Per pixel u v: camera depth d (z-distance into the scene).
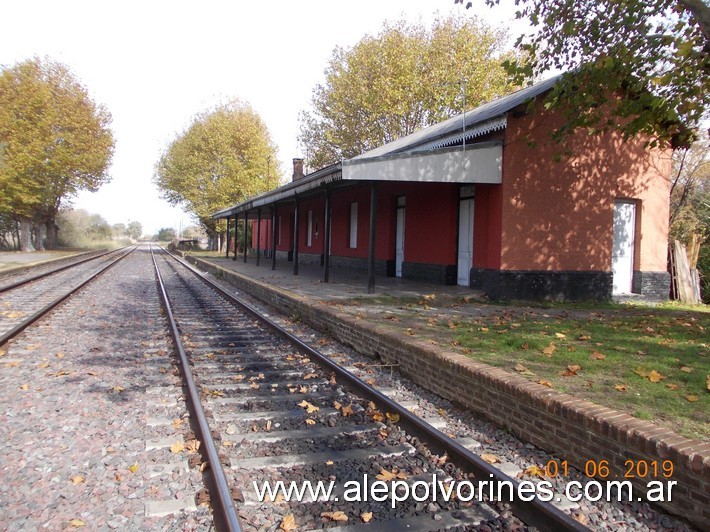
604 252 12.50
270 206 22.66
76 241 54.66
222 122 42.97
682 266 13.57
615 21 8.94
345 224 21.09
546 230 11.85
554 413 4.16
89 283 16.95
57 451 4.10
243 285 16.09
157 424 4.68
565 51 9.64
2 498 3.40
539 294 11.80
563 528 3.04
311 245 25.48
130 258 36.78
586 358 5.99
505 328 8.00
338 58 31.42
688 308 11.64
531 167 11.67
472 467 3.81
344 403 5.40
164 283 18.22
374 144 30.30
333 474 3.83
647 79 9.18
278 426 4.73
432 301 10.95
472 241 13.01
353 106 29.98
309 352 7.25
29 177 32.50
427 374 5.98
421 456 4.16
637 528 3.19
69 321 9.79
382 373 6.61
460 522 3.25
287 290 12.28
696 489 3.13
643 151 12.92
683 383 5.10
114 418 4.82
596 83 9.30
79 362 6.80
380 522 3.22
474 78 26.97
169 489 3.53
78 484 3.58
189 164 44.69
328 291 12.13
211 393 5.57
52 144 33.09
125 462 3.93
